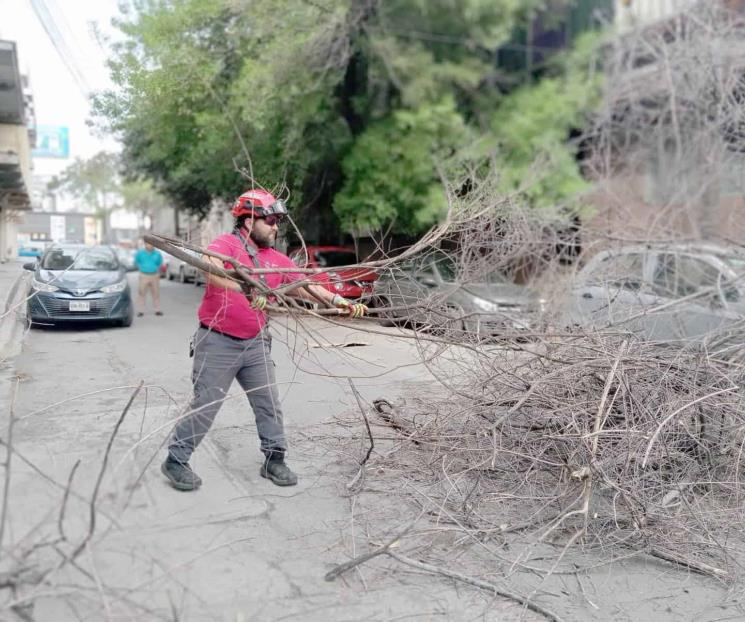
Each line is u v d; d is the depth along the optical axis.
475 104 14.62
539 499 3.83
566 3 14.65
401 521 3.81
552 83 14.28
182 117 12.28
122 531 2.66
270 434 4.18
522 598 3.10
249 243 3.96
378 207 13.27
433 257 5.66
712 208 10.53
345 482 4.32
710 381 4.35
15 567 2.50
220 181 13.76
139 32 11.34
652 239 7.90
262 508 3.83
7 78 16.28
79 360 8.34
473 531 3.51
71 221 55.12
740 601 3.21
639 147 12.81
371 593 3.08
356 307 4.10
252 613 2.84
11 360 8.05
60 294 10.74
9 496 3.37
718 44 10.33
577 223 9.91
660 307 6.15
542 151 13.09
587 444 3.65
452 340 4.60
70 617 2.63
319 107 13.35
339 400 6.09
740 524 3.89
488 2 13.55
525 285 8.71
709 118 11.02
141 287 13.59
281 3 12.20
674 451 4.04
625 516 3.76
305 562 3.31
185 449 3.89
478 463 4.16
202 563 3.19
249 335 3.98
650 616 3.07
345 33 12.96
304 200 13.78
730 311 6.29
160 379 7.30
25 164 26.20
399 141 13.37
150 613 2.54
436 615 2.95
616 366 3.93
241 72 12.15
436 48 14.23
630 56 12.71
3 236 32.34
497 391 4.54
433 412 4.95
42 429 4.96
